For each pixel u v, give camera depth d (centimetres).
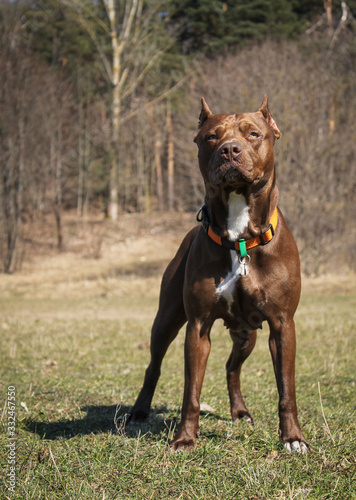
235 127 320
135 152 3553
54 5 3231
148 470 282
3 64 2425
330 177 2045
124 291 1820
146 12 3130
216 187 315
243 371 638
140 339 892
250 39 2620
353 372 600
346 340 812
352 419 390
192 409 325
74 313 1362
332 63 2152
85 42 3319
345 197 2067
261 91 1998
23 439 350
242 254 319
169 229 3120
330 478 262
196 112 2292
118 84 3081
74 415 412
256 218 320
